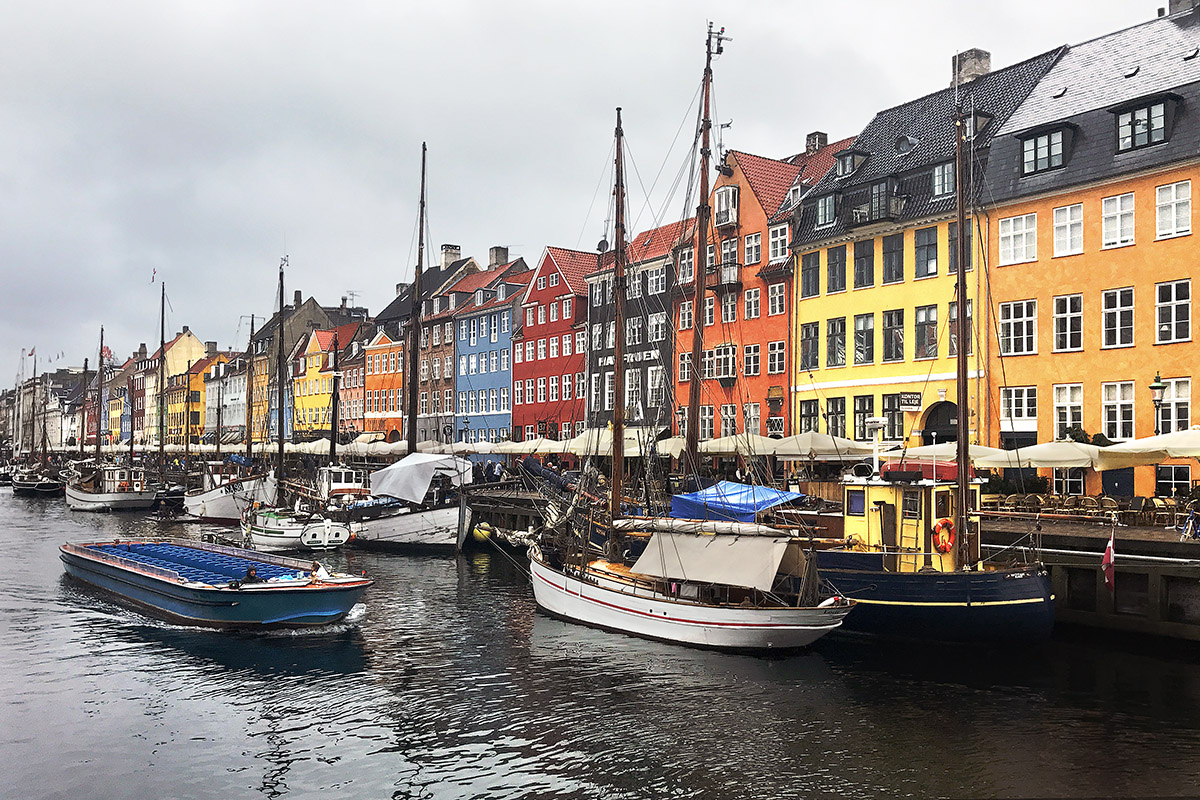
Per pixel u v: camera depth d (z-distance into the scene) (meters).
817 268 43.62
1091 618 21.69
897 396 39.28
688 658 20.94
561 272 62.28
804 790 13.47
